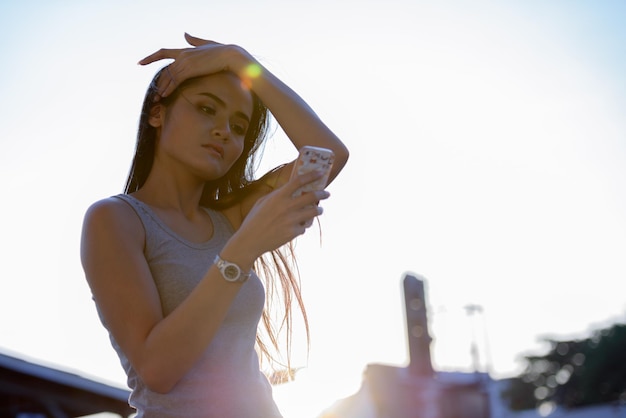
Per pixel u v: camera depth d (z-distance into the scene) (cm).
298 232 183
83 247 196
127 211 201
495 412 3559
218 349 200
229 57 222
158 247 203
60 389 1537
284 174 248
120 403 1570
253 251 180
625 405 4050
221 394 197
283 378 249
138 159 224
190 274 204
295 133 229
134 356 183
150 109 222
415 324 3475
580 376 5891
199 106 216
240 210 244
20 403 1564
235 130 224
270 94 228
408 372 3325
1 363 1441
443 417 3291
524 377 6062
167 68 221
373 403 3189
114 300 188
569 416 4119
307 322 250
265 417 203
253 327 211
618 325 5938
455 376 3509
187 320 177
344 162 232
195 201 222
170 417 192
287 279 249
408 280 3575
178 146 214
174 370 179
